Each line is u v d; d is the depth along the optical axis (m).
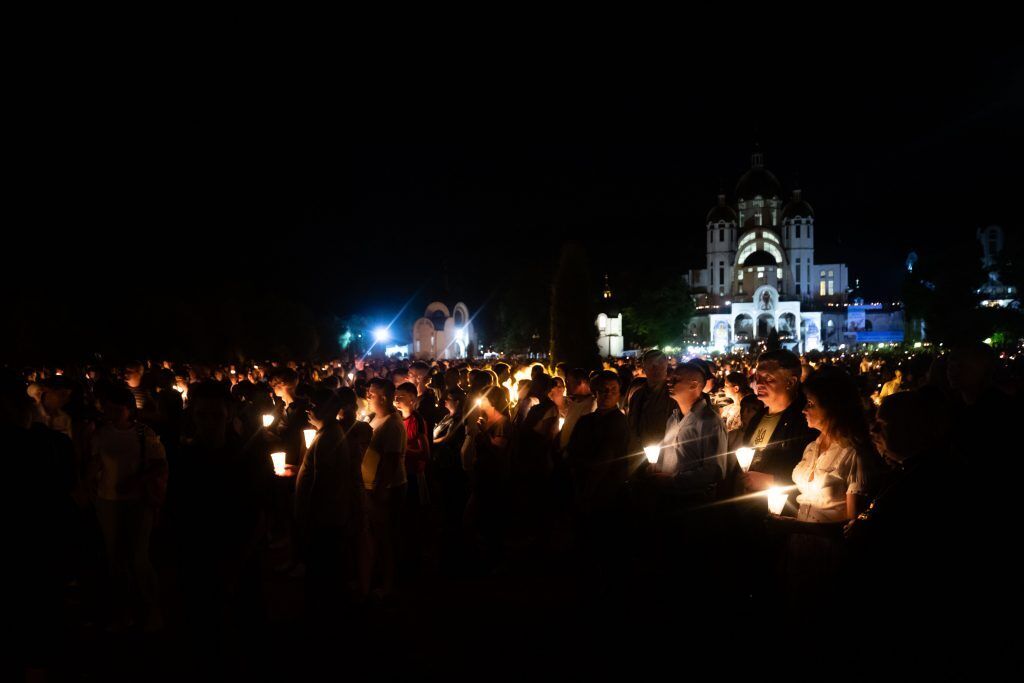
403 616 6.51
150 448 6.26
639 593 6.66
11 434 4.59
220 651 5.05
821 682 3.92
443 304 80.19
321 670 5.44
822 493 4.41
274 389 10.83
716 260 116.94
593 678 5.29
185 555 5.04
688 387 5.93
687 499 5.96
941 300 57.03
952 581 3.24
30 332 26.25
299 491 6.12
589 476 6.85
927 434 3.47
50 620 4.60
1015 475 3.55
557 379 9.84
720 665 5.36
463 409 9.65
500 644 5.90
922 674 3.22
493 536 8.19
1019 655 3.18
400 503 7.02
